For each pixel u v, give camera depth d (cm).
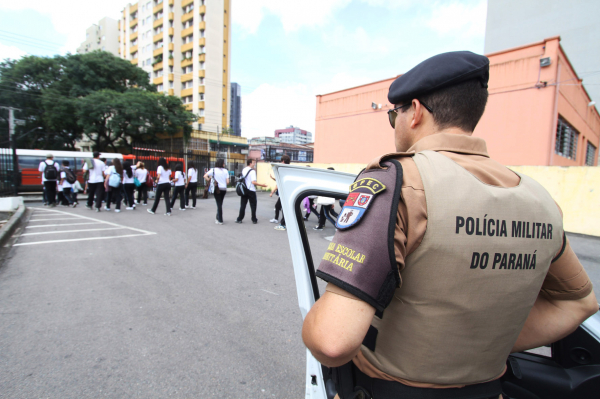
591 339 123
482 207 62
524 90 989
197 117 3178
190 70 4862
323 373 115
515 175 77
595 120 1683
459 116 75
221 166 731
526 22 2242
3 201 787
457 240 59
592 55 1995
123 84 3181
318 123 1730
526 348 90
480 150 75
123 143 3083
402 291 65
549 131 948
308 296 111
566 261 78
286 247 534
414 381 69
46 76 2734
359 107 1534
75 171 1343
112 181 848
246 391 196
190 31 4747
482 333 66
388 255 58
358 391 81
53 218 751
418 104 78
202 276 387
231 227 698
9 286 343
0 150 825
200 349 237
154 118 2762
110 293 331
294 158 4644
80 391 190
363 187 67
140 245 523
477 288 62
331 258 64
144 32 5228
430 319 63
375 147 1473
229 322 278
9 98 2559
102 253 471
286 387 200
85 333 254
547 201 74
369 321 59
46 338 245
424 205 61
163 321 276
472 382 70
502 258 63
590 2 1973
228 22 4997
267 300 324
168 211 854
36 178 1253
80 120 2558
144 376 205
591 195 715
